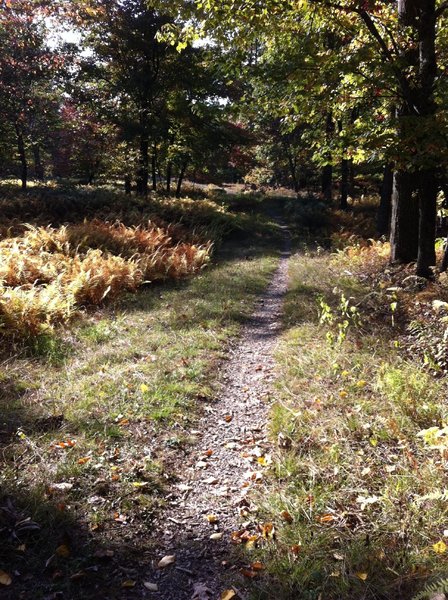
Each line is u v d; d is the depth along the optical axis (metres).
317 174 46.22
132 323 8.78
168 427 4.96
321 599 2.83
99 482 3.91
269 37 10.48
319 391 5.65
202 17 9.51
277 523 3.54
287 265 16.33
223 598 2.90
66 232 14.27
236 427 5.17
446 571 2.83
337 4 9.53
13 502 3.55
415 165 8.97
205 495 3.99
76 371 6.40
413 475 3.77
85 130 27.75
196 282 12.98
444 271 9.73
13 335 7.32
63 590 2.92
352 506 3.65
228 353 7.55
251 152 46.31
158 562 3.24
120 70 28.00
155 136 26.45
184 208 22.88
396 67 8.80
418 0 9.30
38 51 21.64
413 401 4.86
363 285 11.06
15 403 5.28
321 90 9.95
